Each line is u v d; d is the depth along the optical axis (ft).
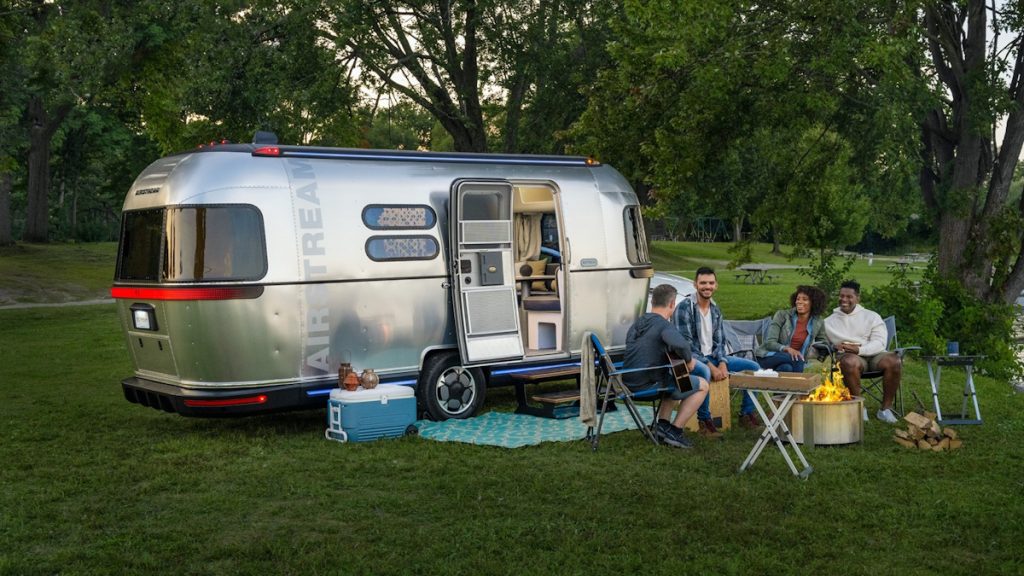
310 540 20.24
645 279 39.91
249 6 75.46
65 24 83.20
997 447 28.71
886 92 49.78
